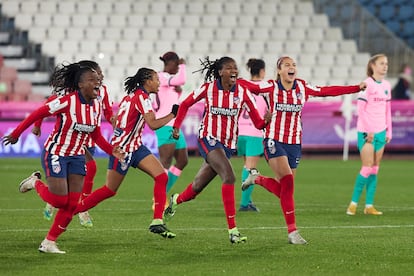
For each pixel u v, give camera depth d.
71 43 87.94
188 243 28.52
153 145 72.12
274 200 44.78
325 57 91.56
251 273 23.06
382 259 25.52
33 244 27.94
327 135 77.56
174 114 28.95
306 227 33.59
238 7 94.81
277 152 29.19
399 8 102.50
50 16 90.00
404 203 44.06
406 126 78.19
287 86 29.34
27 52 87.50
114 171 29.64
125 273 22.92
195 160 72.81
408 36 101.81
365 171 38.38
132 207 40.28
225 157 28.66
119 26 90.88
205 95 28.84
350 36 93.69
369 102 38.91
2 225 32.94
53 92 28.25
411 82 89.62
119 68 85.75
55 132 26.09
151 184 52.94
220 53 89.56
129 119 29.45
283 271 23.41
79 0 92.06
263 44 91.12
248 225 34.00
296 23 94.56
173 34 90.69
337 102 77.38
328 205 42.59
